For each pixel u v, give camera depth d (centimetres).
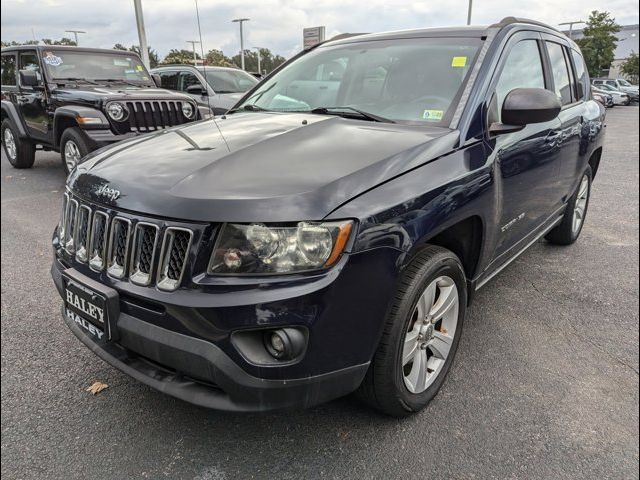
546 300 369
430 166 223
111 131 653
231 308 178
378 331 202
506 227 290
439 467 214
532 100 252
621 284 398
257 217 180
